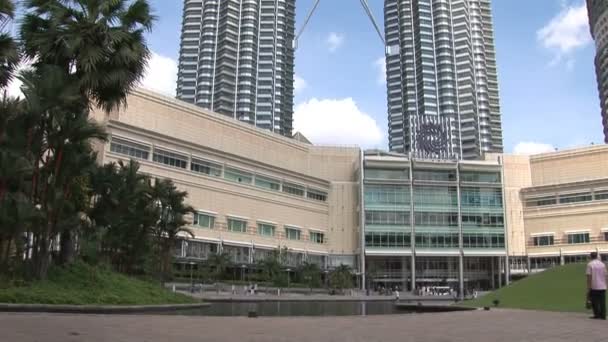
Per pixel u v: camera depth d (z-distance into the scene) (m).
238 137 83.88
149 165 68.62
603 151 96.88
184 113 76.12
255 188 83.75
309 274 78.00
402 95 153.62
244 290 67.56
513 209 102.44
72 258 26.17
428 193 95.94
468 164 97.06
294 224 89.62
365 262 94.75
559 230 97.50
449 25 150.62
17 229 21.14
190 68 146.88
